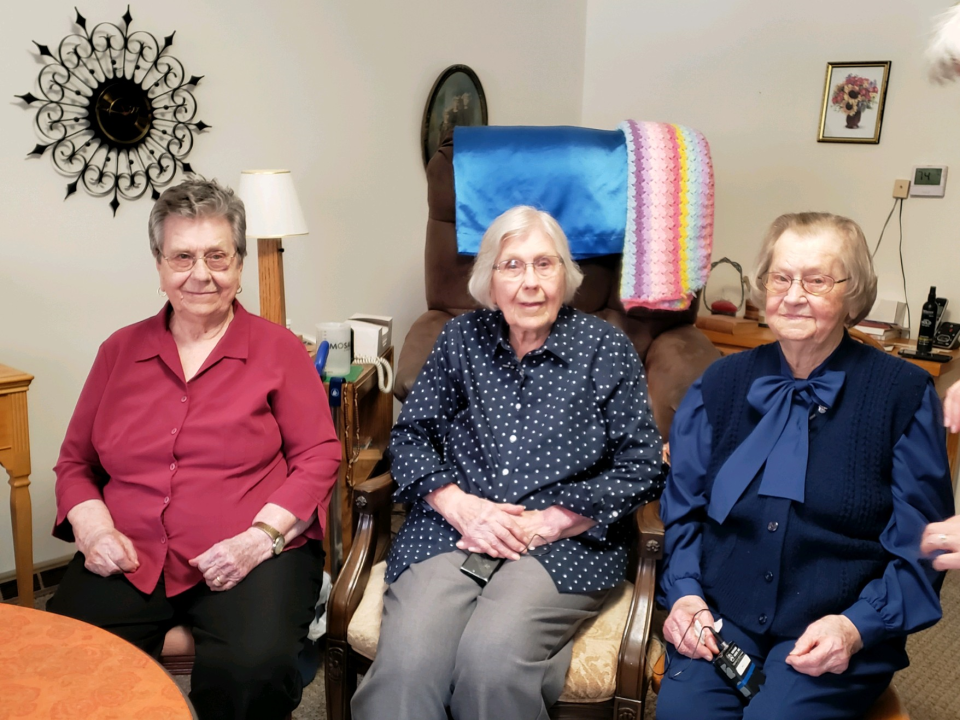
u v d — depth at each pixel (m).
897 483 1.33
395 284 3.23
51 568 2.33
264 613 1.42
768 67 3.31
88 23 2.12
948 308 3.04
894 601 1.26
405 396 2.11
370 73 2.92
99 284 2.27
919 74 2.96
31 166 2.08
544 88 3.71
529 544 1.53
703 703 1.32
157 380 1.56
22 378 1.79
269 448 1.60
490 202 2.24
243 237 1.59
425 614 1.42
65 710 0.94
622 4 3.70
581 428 1.61
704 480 1.51
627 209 2.27
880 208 3.13
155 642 1.47
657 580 1.51
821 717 1.24
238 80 2.49
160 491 1.53
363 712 1.38
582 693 1.41
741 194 3.46
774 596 1.36
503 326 1.72
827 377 1.37
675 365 2.14
